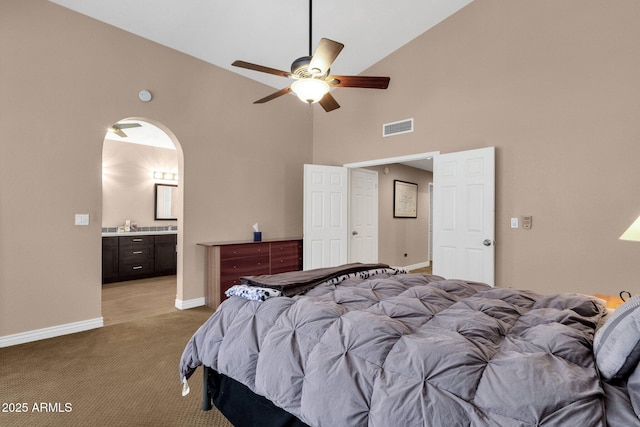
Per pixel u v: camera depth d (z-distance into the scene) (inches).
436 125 157.8
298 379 52.9
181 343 115.3
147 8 124.6
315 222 189.2
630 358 36.5
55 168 120.2
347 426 44.3
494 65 140.2
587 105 118.5
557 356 43.9
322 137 209.2
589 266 118.0
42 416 73.7
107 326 131.6
